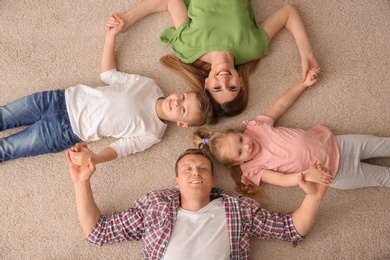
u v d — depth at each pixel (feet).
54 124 5.62
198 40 5.92
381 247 5.80
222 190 5.87
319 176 5.05
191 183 5.37
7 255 5.69
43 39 6.27
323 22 6.37
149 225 5.45
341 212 5.90
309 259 5.78
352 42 6.31
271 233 5.54
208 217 5.39
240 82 5.87
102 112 5.67
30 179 5.92
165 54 6.31
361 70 6.25
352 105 6.17
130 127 5.76
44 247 5.74
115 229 5.52
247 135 5.74
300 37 6.16
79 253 5.75
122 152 5.77
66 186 5.92
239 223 5.44
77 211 5.74
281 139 5.71
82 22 6.35
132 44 6.33
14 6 6.33
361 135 5.82
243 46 5.95
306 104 6.18
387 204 5.91
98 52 6.28
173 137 6.12
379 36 6.32
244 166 5.82
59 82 6.18
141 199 5.66
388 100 6.18
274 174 5.67
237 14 5.91
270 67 6.29
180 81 6.27
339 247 5.81
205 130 6.06
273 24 6.18
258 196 5.94
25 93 6.12
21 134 5.64
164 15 6.38
